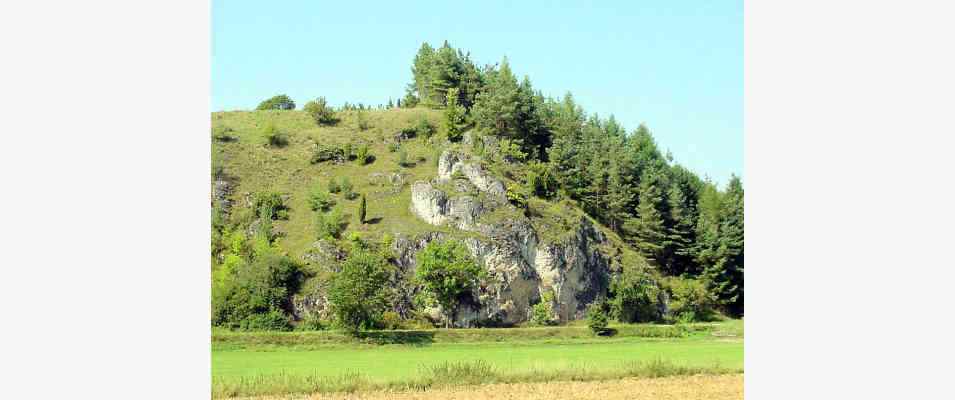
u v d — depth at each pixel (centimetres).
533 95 18188
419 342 9862
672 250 15188
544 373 5878
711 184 15825
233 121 17188
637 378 5944
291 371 6962
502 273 12581
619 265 14012
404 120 17425
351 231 13125
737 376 6062
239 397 5156
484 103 17212
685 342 10569
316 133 16700
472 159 14438
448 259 11719
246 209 13962
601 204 15900
